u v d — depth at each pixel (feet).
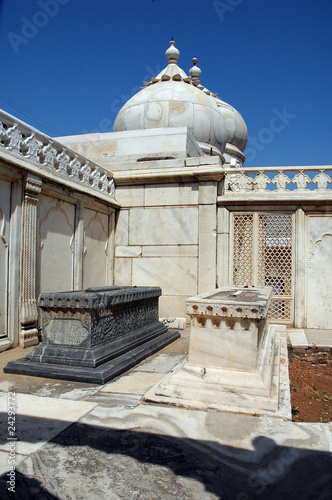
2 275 17.48
